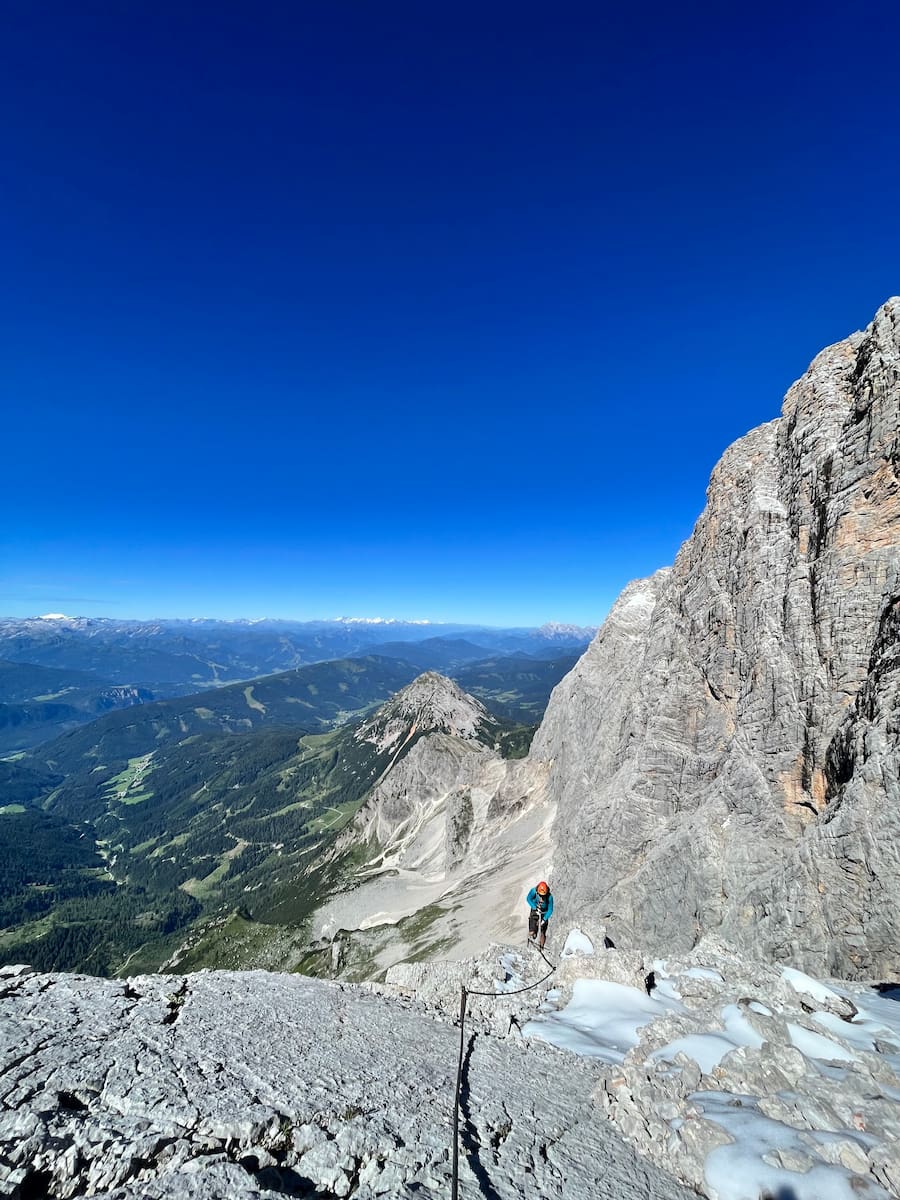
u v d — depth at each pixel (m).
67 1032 12.26
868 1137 10.54
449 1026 16.89
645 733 57.84
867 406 37.91
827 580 39.28
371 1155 9.25
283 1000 16.61
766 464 49.59
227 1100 10.21
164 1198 7.21
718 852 41.19
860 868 29.27
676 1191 9.82
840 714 36.66
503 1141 10.59
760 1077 12.41
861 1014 17.27
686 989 18.92
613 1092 12.70
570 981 19.97
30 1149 8.10
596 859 56.34
